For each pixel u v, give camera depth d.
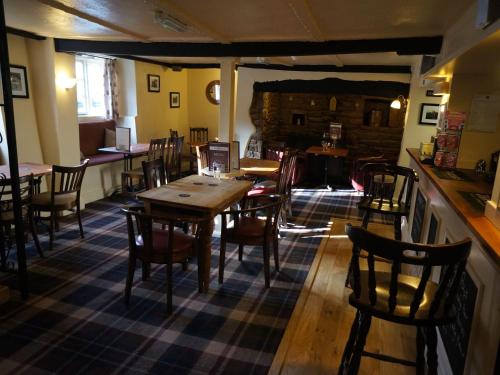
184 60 7.26
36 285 3.03
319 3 2.50
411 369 2.17
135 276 3.22
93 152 6.09
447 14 2.61
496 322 1.41
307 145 7.77
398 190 5.71
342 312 2.74
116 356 2.23
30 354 2.22
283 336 2.46
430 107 5.43
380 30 3.24
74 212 4.90
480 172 2.96
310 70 6.85
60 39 4.39
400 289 1.76
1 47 2.38
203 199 3.00
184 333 2.47
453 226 2.14
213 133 8.30
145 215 2.56
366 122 7.49
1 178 3.22
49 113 4.59
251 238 3.00
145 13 2.97
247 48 4.08
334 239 4.20
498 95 3.13
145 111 7.10
